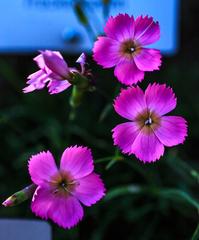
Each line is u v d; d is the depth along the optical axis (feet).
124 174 1.46
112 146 1.48
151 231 1.41
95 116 1.57
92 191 0.96
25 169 1.47
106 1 1.33
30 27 1.56
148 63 1.00
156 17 1.56
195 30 1.76
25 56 1.71
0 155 1.52
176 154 1.39
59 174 0.96
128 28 1.01
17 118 1.58
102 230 1.39
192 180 1.43
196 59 1.73
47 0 1.56
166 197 1.36
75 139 1.53
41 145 1.50
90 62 1.63
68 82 1.04
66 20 1.55
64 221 0.96
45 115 1.57
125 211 1.42
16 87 1.66
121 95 0.99
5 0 1.56
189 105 1.59
